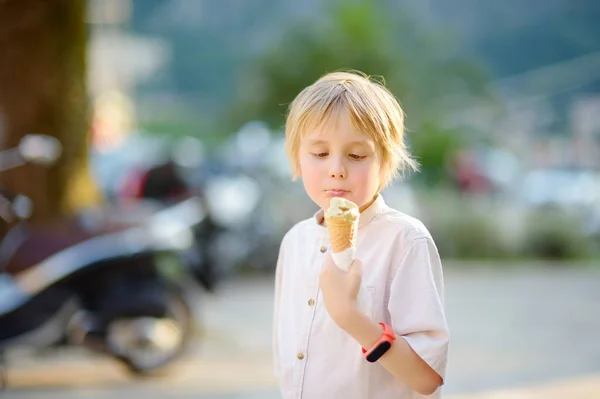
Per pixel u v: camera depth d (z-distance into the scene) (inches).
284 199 508.1
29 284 243.3
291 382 97.7
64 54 304.3
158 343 258.7
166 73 1827.0
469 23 1895.9
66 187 302.4
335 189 93.0
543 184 804.0
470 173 868.0
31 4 299.4
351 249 87.0
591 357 305.6
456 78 1248.2
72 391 251.8
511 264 592.4
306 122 94.0
